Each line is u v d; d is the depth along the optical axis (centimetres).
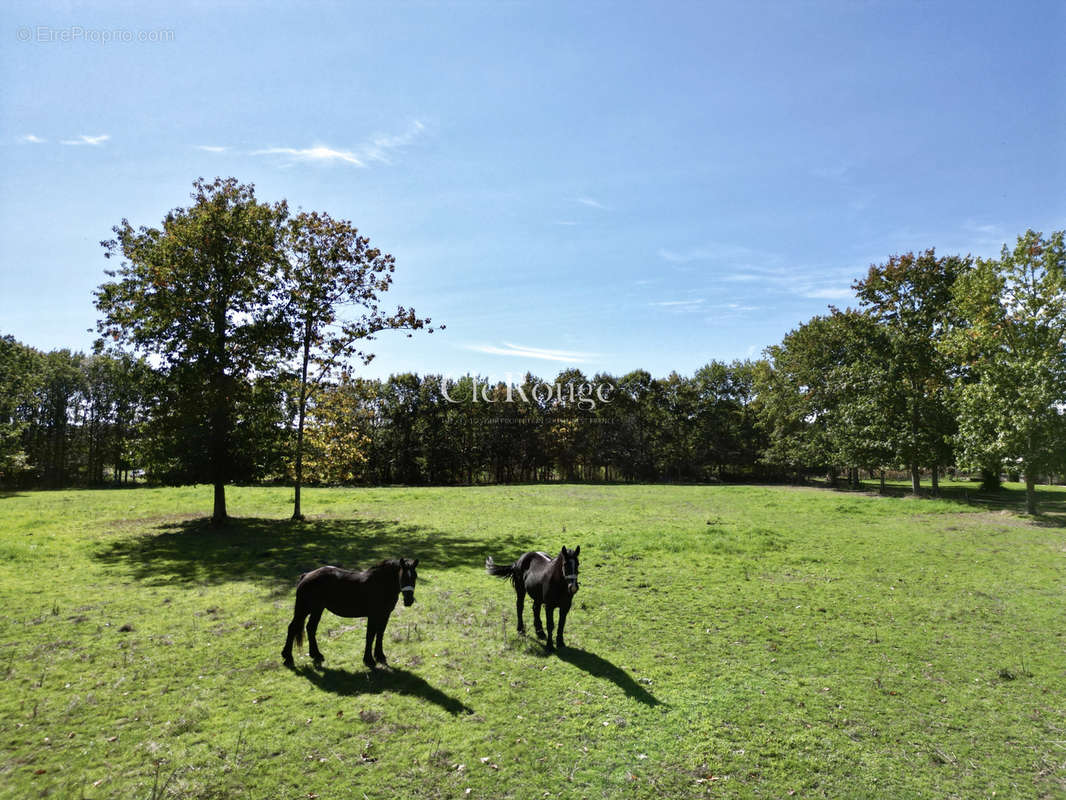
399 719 687
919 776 594
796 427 5844
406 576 821
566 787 561
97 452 6275
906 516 2736
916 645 980
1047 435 2575
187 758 594
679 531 2098
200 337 2220
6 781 550
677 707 736
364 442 2889
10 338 4797
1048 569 1561
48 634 962
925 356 3597
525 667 860
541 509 2978
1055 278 2597
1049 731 693
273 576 1417
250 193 2484
